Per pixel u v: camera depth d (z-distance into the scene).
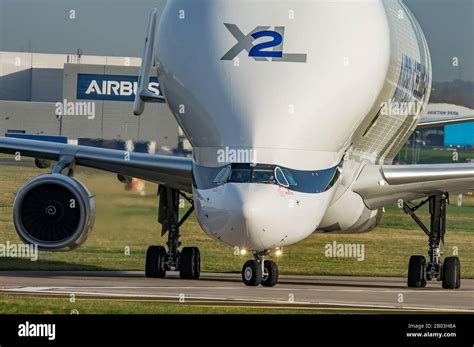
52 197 68.81
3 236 101.38
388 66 65.50
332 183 60.34
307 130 57.97
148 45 68.69
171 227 73.94
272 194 55.81
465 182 68.31
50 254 88.88
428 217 126.44
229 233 56.16
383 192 68.81
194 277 72.94
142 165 68.50
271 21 59.41
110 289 60.12
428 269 73.94
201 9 60.75
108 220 91.12
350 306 54.38
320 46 59.25
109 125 188.12
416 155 139.88
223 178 57.03
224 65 58.75
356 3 61.72
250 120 57.66
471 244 112.62
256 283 62.41
